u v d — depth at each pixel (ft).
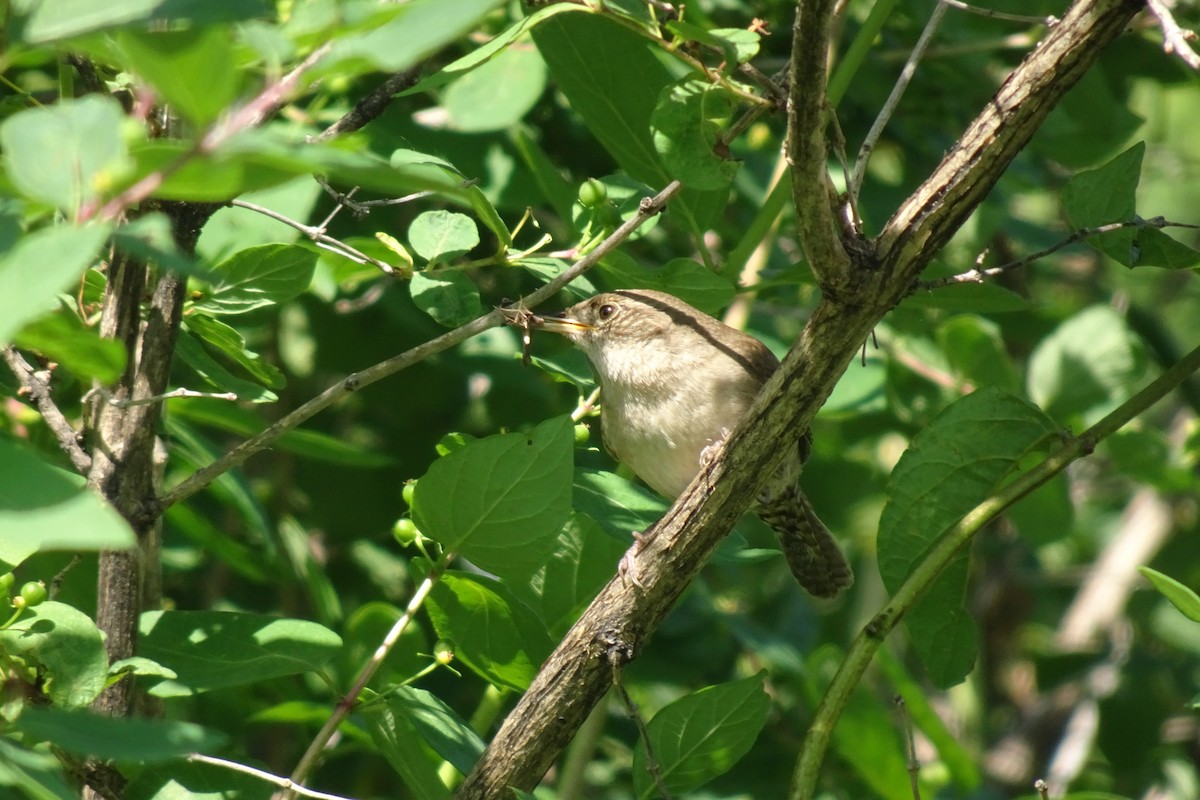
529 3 21.76
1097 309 38.40
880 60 38.75
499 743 21.79
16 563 18.34
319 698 32.86
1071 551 58.34
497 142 33.47
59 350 13.61
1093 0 18.51
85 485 19.80
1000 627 52.80
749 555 25.22
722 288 24.59
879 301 19.58
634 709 21.44
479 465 20.86
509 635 24.57
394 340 38.24
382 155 27.14
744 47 19.27
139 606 20.95
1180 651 51.72
